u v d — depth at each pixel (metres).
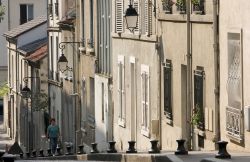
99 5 56.47
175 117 41.97
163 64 43.50
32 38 90.56
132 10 42.09
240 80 34.34
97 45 56.97
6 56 118.62
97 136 57.16
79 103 62.53
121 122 51.34
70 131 65.75
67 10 69.38
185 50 40.12
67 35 66.56
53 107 73.56
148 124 46.22
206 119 37.69
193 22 38.88
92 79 58.91
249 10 33.31
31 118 76.94
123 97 50.94
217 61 36.44
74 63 63.69
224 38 35.75
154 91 45.19
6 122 103.56
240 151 33.00
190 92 39.06
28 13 117.88
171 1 42.03
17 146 61.84
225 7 35.53
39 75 77.75
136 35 47.91
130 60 49.28
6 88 101.25
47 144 71.75
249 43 33.41
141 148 47.50
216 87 36.53
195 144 39.03
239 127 34.31
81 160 34.91
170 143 42.78
